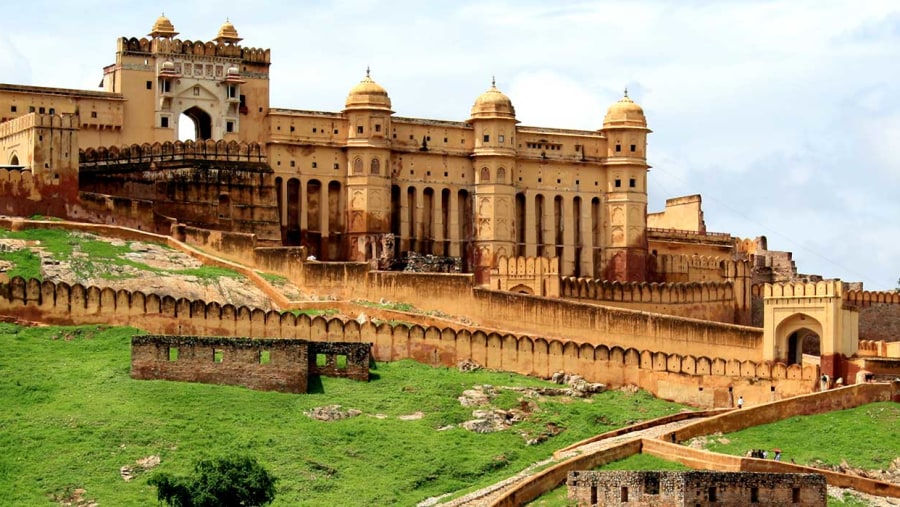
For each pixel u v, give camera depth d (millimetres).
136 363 101250
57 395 98500
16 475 89500
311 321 110375
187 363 101688
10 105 133500
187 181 133625
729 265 139250
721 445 97688
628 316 120312
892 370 113812
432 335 111562
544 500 88000
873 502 89562
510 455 99062
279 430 97312
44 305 108438
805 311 116125
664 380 111688
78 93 135500
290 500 89812
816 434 100000
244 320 109750
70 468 90375
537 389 108750
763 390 111562
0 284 108188
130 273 117938
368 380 106500
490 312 121312
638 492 82438
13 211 124438
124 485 89438
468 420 102750
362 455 96312
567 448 99062
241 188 135625
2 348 104125
